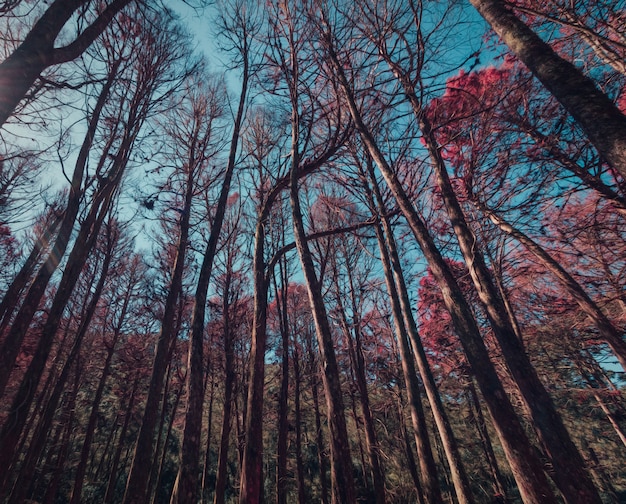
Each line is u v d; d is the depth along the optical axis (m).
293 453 17.42
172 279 8.11
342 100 7.79
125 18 7.55
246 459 5.21
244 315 13.80
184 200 10.91
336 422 4.36
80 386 16.30
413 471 11.02
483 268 5.92
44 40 3.58
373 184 9.23
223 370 14.91
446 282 4.68
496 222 7.46
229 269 12.62
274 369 20.84
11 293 8.31
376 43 6.11
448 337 14.28
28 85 3.34
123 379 16.23
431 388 7.78
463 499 6.40
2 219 10.30
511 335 5.41
